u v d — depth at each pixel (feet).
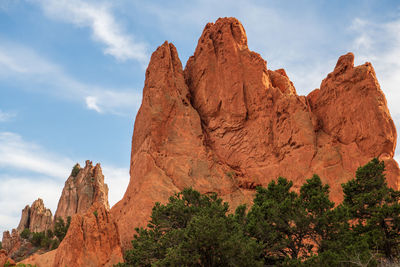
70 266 129.29
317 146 165.89
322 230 104.27
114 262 132.67
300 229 105.50
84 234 136.15
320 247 102.27
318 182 118.73
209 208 109.29
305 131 167.12
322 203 107.14
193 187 160.04
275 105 178.29
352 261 88.38
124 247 144.56
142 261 112.16
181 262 93.66
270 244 105.60
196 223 96.37
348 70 175.01
